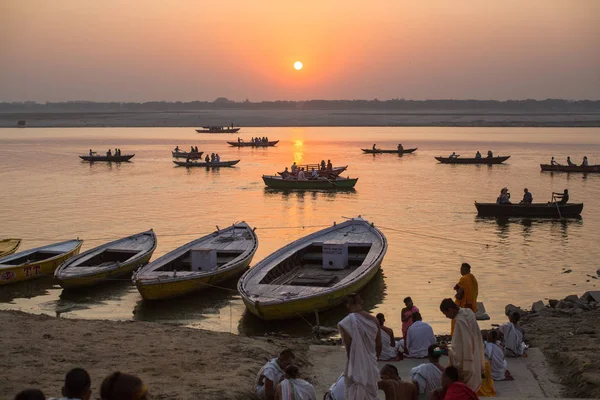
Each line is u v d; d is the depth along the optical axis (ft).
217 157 266.98
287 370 34.63
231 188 198.80
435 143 463.42
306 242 96.73
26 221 141.79
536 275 94.38
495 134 642.63
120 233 128.67
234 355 48.65
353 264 90.99
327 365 49.08
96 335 52.42
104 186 202.69
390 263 102.12
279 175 211.82
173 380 41.91
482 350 33.96
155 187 200.64
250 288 74.13
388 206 162.30
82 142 474.90
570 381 43.55
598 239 121.29
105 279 88.07
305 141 499.10
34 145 429.79
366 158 314.35
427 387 36.81
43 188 197.26
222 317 75.82
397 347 48.85
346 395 31.71
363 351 31.50
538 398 38.24
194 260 86.38
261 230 132.57
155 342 51.24
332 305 75.41
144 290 77.82
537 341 53.47
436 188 195.93
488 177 223.71
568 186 197.47
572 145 424.05
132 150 380.58
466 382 33.32
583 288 87.10
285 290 73.46
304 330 70.59
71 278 83.66
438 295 83.92
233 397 39.37
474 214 149.59
